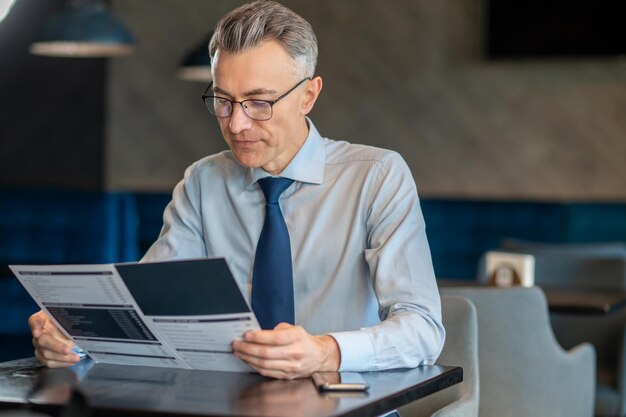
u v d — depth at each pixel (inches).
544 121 300.7
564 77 298.4
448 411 105.0
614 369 187.6
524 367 143.0
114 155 338.3
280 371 84.5
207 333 85.1
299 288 102.7
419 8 310.8
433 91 310.5
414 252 98.1
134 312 86.1
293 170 102.3
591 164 296.7
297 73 94.5
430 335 93.4
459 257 296.0
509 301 142.2
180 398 77.4
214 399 77.0
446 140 309.6
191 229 108.2
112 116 338.0
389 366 90.3
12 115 337.1
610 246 217.6
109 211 286.5
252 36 92.4
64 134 337.1
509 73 303.1
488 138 305.7
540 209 290.0
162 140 335.0
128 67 336.5
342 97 318.3
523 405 143.6
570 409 149.5
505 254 177.3
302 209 102.9
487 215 294.4
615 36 290.2
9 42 334.0
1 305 258.5
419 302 95.1
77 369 90.7
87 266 84.5
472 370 114.1
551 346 144.8
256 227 104.3
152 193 299.6
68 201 288.5
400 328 91.4
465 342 114.7
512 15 299.4
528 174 302.4
